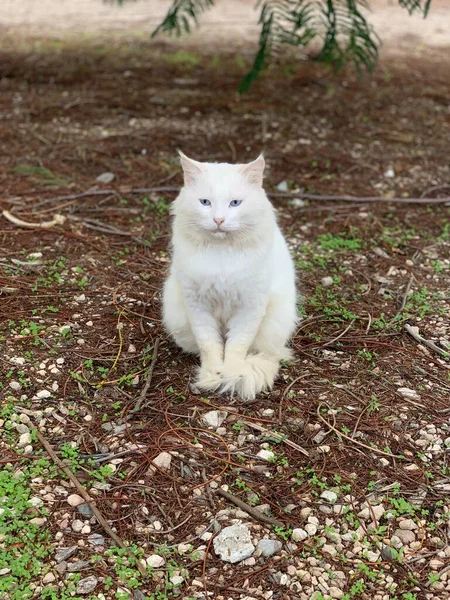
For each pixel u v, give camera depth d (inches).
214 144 81.5
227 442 37.5
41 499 33.1
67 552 30.5
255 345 43.8
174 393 41.1
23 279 52.2
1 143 78.6
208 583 29.8
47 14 151.8
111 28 140.0
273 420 39.2
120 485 34.3
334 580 30.4
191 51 122.9
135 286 52.7
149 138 82.0
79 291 51.4
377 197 70.1
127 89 99.5
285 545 31.8
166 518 32.7
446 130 89.0
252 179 38.3
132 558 30.3
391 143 84.0
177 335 44.3
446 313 50.8
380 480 35.4
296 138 84.2
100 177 71.6
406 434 38.7
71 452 35.7
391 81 108.8
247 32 141.9
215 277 38.6
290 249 60.4
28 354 43.3
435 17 164.1
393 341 47.2
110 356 44.2
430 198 70.5
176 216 40.0
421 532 32.8
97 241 59.5
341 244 60.9
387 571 31.0
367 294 53.3
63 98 94.3
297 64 115.1
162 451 36.5
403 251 60.6
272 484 34.9
